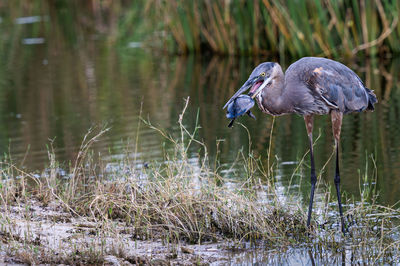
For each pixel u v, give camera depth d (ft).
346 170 49.78
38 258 31.35
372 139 57.88
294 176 48.83
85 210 40.55
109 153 56.03
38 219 38.40
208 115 69.67
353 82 41.57
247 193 42.06
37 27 133.49
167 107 73.82
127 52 110.42
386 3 92.68
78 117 70.49
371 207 40.47
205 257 34.30
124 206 40.40
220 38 103.76
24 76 93.20
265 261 34.30
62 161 54.65
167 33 116.67
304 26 93.71
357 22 94.48
